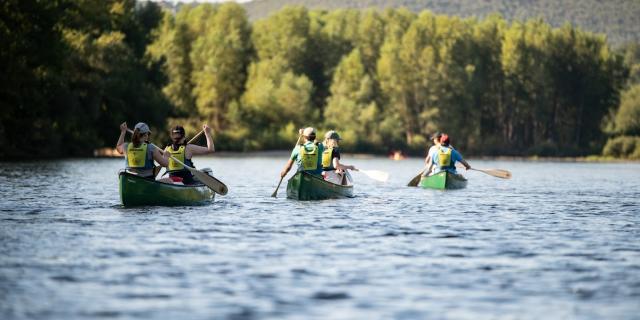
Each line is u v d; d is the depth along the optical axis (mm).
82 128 181875
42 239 35719
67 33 176250
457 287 26359
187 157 53125
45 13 147500
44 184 74250
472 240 37312
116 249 33094
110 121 193375
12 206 50969
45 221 42625
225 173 111312
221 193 53562
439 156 77875
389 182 89875
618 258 32312
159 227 40500
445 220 46125
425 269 29438
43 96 150375
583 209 55375
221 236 37469
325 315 22609
